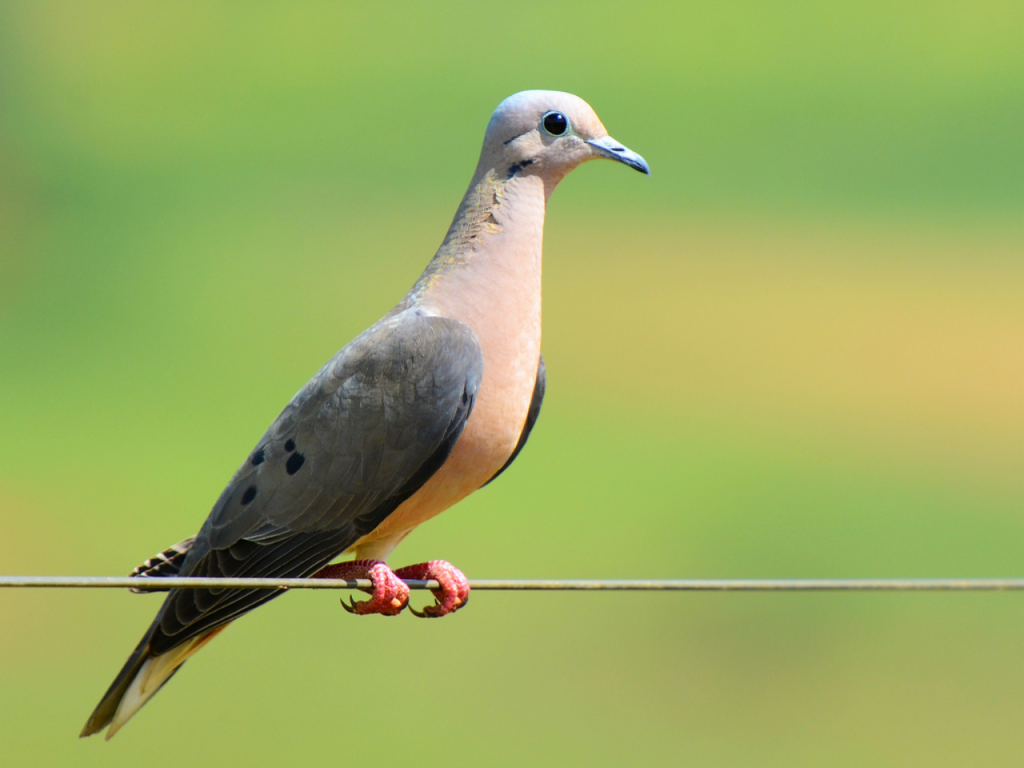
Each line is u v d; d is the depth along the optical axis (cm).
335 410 586
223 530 598
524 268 596
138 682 587
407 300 604
